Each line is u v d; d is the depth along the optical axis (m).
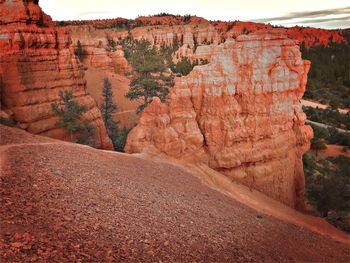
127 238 10.68
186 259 10.54
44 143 19.45
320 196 29.47
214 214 15.84
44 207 10.96
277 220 19.17
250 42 27.00
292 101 29.19
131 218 12.24
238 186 24.84
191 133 25.19
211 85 26.05
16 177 12.70
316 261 14.55
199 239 12.38
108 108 53.47
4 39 29.91
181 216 14.09
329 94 113.44
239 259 11.84
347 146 64.44
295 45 29.00
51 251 8.65
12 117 28.64
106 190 14.07
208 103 26.12
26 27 31.36
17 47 30.08
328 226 24.42
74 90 35.53
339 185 32.53
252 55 26.81
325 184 30.75
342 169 49.03
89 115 35.25
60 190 12.62
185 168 23.38
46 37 33.19
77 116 33.00
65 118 31.88
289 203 28.77
